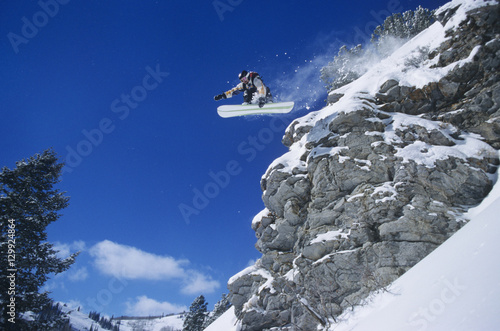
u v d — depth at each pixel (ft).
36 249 49.06
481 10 38.99
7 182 52.80
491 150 33.55
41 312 46.19
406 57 46.65
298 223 39.83
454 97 38.70
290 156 45.70
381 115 40.65
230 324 45.98
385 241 30.32
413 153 34.91
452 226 28.94
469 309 7.96
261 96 39.06
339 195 36.14
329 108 48.24
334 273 31.27
